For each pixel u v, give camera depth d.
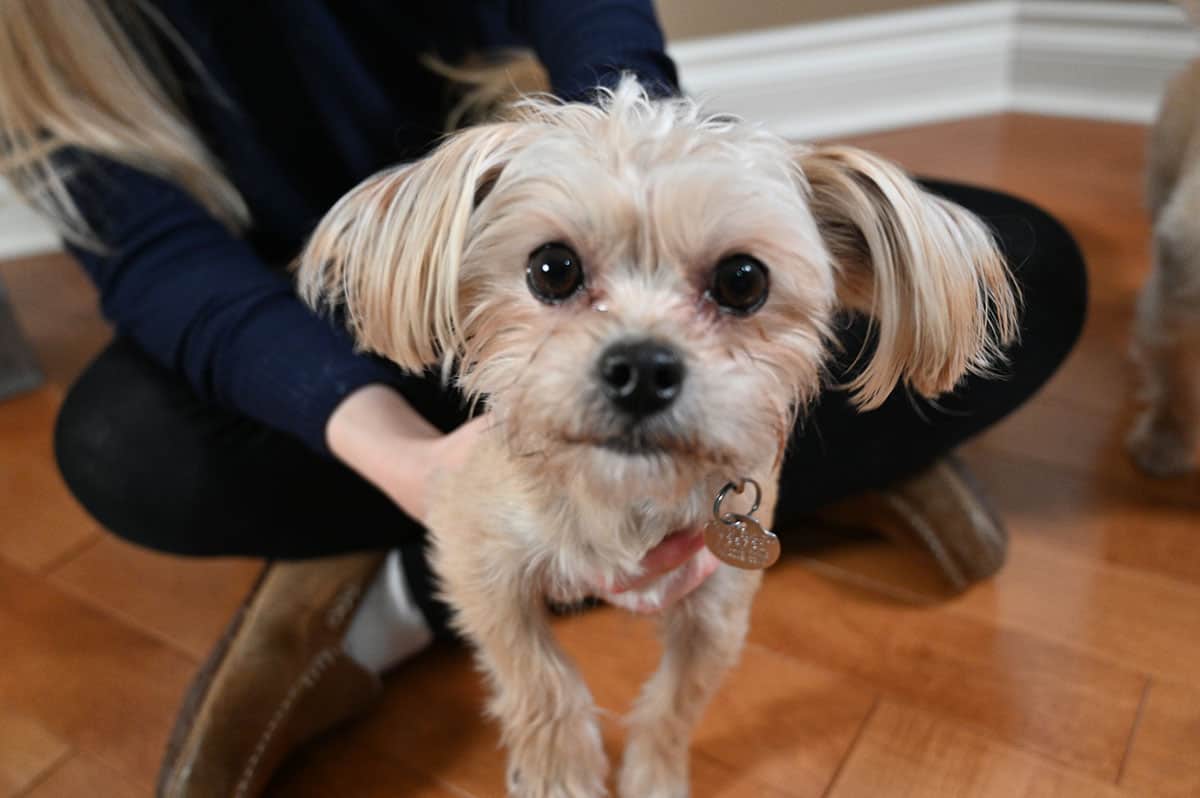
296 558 1.08
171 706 1.10
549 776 0.85
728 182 0.63
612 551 0.74
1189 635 1.11
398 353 0.72
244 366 0.98
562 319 0.66
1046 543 1.26
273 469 1.03
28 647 1.19
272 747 0.98
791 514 1.17
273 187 1.26
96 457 1.06
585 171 0.63
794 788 0.98
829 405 1.07
